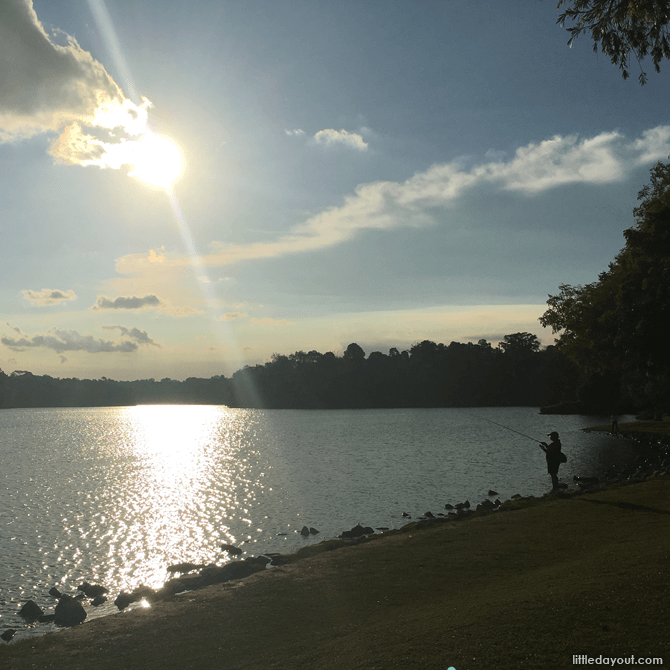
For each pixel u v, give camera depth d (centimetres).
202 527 2473
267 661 806
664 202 3456
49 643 968
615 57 1370
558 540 1459
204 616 1055
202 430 11438
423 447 6012
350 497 3048
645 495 2045
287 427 11300
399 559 1380
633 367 3903
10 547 2172
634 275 3391
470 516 2067
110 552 2094
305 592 1162
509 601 896
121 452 6725
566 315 4947
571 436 6288
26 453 6681
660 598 821
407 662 697
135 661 868
